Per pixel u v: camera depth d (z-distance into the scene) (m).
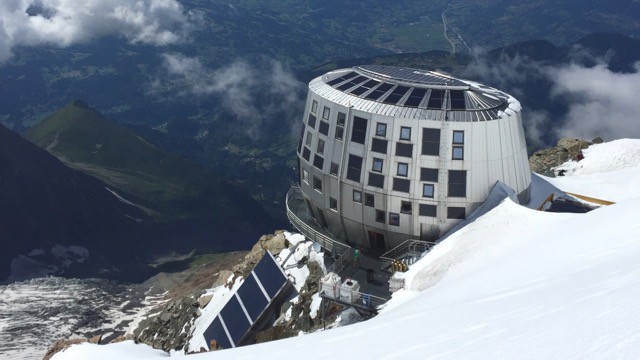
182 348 75.69
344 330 31.00
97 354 45.59
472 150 58.75
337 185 65.19
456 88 62.06
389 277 60.31
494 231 52.69
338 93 66.19
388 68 72.69
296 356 26.03
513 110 62.62
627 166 100.81
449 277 47.12
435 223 60.25
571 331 17.83
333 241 66.25
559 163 110.81
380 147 60.91
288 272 69.12
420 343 23.22
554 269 35.22
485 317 25.42
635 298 19.28
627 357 13.91
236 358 28.66
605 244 36.84
